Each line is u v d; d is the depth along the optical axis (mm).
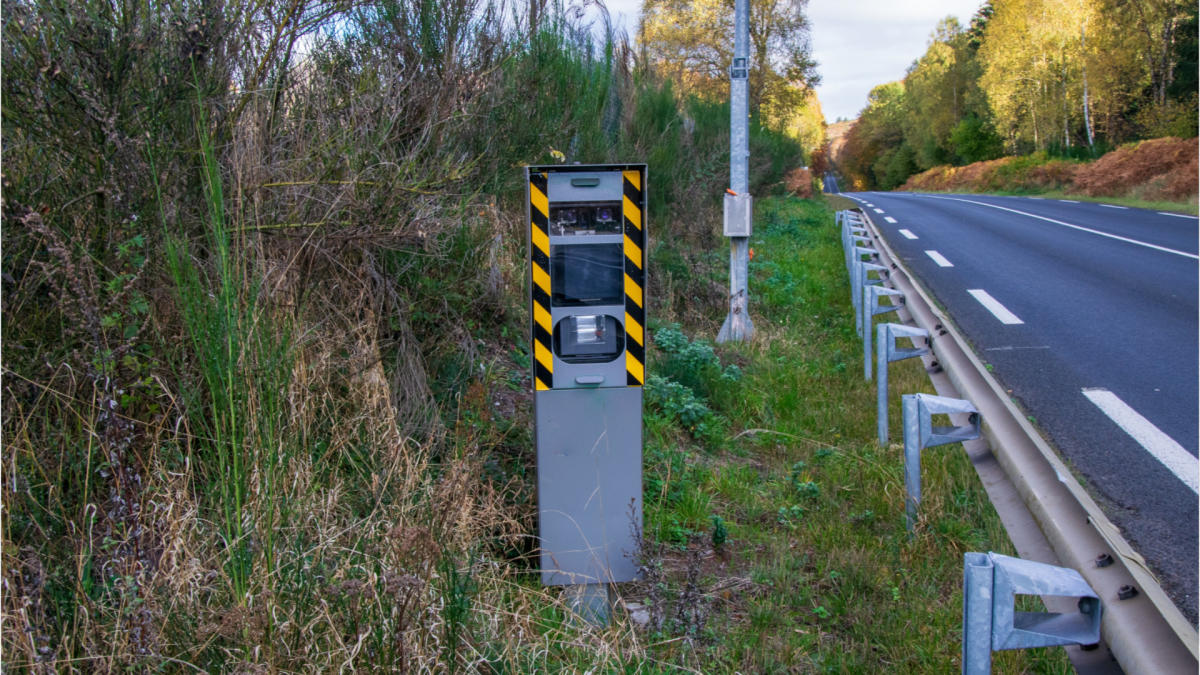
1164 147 32312
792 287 11656
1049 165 44344
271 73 4020
